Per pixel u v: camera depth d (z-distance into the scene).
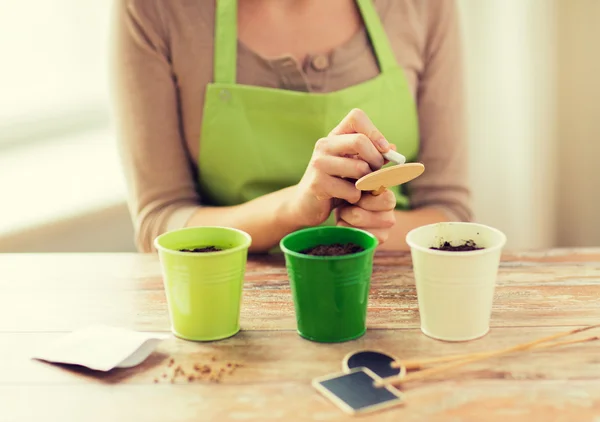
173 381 0.86
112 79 1.56
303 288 0.94
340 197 1.12
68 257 1.33
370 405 0.79
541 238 2.50
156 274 1.24
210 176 1.61
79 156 2.37
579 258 1.26
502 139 2.42
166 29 1.55
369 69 1.62
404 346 0.94
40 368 0.91
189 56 1.55
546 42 2.32
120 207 2.31
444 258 0.91
